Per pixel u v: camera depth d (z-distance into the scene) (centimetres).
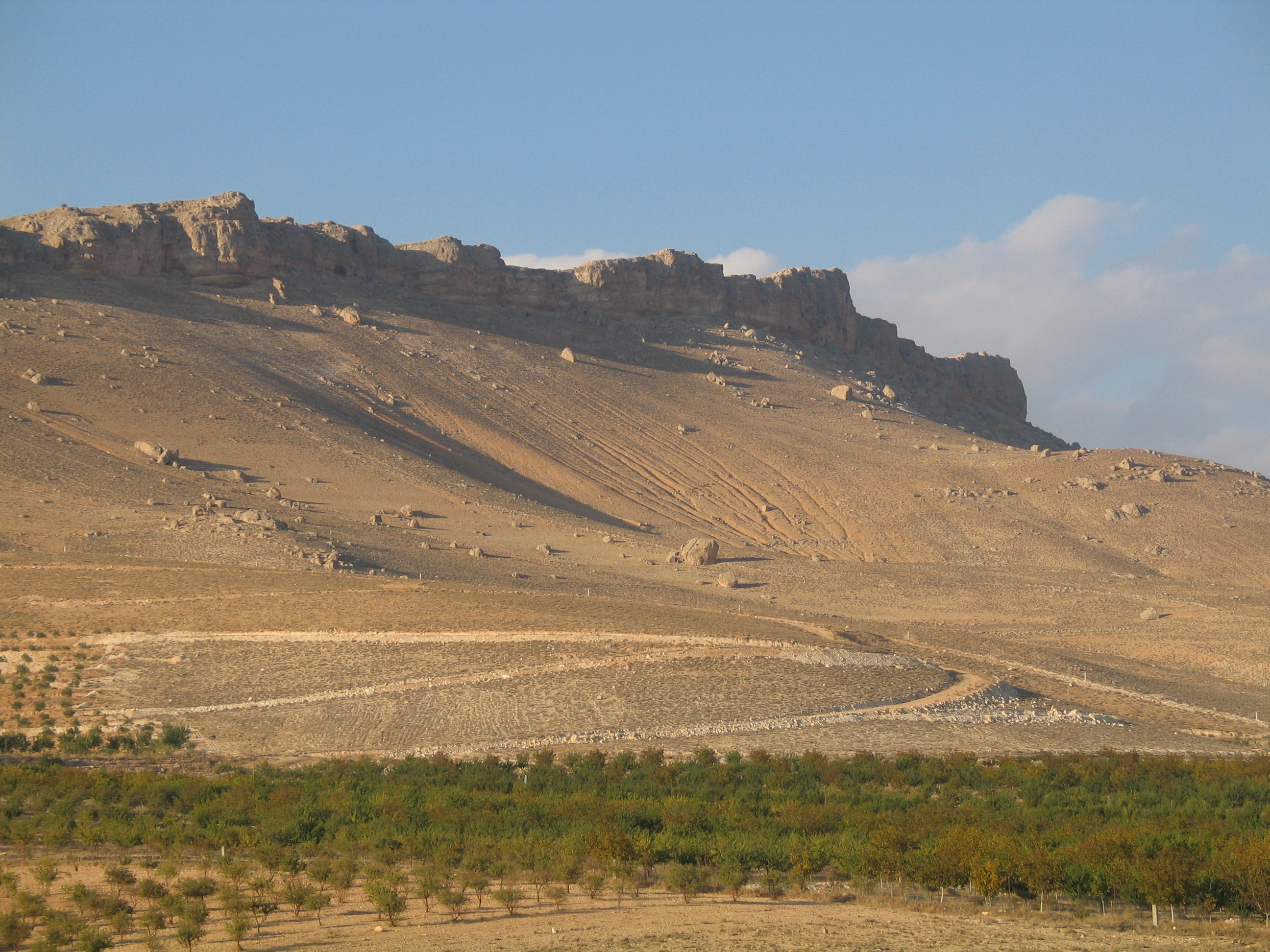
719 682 9450
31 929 4228
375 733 8569
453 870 5144
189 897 4622
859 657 10288
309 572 12962
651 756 7738
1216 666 13888
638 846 5222
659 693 9206
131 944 4097
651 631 10769
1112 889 4822
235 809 6047
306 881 4969
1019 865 4881
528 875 5088
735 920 4441
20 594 11512
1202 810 6309
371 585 12375
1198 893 4666
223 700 9144
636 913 4534
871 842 5253
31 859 5288
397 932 4244
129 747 8094
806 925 4375
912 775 7362
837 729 8881
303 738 8494
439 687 9262
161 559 13300
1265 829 5722
